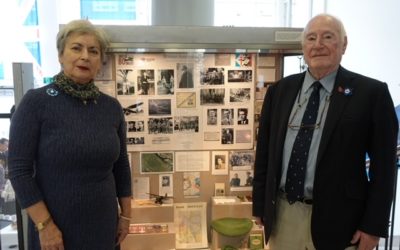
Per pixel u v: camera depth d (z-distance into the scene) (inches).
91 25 50.8
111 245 53.4
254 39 70.2
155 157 79.7
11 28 115.3
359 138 50.9
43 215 47.2
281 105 58.8
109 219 52.3
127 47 67.5
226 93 79.6
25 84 67.1
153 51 73.0
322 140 51.4
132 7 126.6
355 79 52.9
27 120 46.2
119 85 76.2
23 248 72.9
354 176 51.9
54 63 119.3
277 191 58.0
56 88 48.7
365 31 112.5
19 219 72.2
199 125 79.9
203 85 78.8
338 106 51.4
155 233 76.4
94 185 49.8
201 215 82.3
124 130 58.1
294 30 71.0
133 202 79.0
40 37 117.9
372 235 50.3
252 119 80.9
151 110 78.1
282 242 58.2
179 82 78.0
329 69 53.7
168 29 68.2
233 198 81.4
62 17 121.6
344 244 52.5
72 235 49.0
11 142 46.6
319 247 53.1
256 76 79.5
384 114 50.2
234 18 133.0
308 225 55.0
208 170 81.7
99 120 50.8
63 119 47.4
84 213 49.1
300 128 55.0
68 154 46.9
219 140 80.9
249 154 82.0
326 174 51.5
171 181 80.9
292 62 77.9
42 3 117.0
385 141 50.1
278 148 56.9
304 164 54.0
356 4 112.3
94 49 50.6
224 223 76.8
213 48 69.8
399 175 105.6
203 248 80.3
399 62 112.3
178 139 79.7
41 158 47.4
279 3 133.0
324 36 52.6
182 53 77.0
